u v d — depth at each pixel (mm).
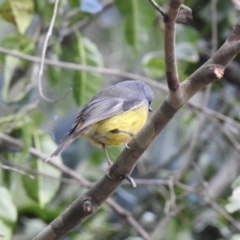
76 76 11555
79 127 8820
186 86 6668
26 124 10648
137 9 11297
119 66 14789
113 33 14734
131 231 12500
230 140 12742
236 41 6637
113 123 9219
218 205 12008
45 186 10719
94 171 12617
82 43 11758
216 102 14508
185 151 14031
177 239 11844
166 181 11445
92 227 12367
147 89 10562
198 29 13297
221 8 12602
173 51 6375
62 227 7480
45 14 11242
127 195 13656
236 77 13727
